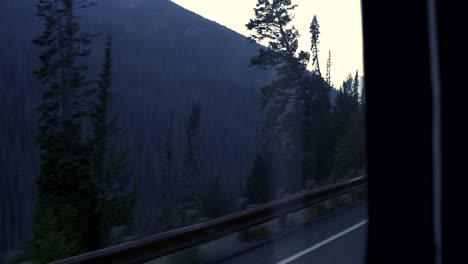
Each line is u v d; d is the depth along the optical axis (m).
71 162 30.92
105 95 36.91
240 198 9.58
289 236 7.74
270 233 8.05
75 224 10.23
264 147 37.72
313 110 38.72
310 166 26.39
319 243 7.08
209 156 109.88
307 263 5.86
